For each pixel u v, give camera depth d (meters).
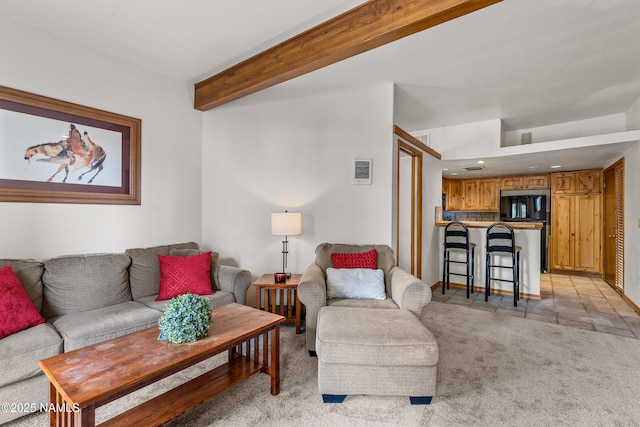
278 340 1.97
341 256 2.98
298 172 3.58
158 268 2.85
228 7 2.19
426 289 2.31
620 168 4.57
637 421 1.71
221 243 3.68
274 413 1.77
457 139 4.99
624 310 3.79
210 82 3.40
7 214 2.30
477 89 3.61
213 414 1.75
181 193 3.48
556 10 2.19
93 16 2.30
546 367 2.31
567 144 4.11
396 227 3.60
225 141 3.67
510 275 4.45
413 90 3.63
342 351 1.83
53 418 1.49
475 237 4.75
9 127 2.29
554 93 3.69
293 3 2.14
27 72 2.37
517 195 6.53
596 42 2.60
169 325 1.65
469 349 2.62
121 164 2.95
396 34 2.08
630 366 2.34
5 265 2.12
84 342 1.93
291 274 3.46
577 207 5.96
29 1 2.12
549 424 1.69
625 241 4.27
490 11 2.19
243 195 3.65
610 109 4.23
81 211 2.69
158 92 3.26
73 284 2.35
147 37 2.59
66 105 2.58
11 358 1.63
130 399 1.92
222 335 1.76
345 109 3.53
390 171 3.43
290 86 3.57
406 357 1.81
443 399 1.91
